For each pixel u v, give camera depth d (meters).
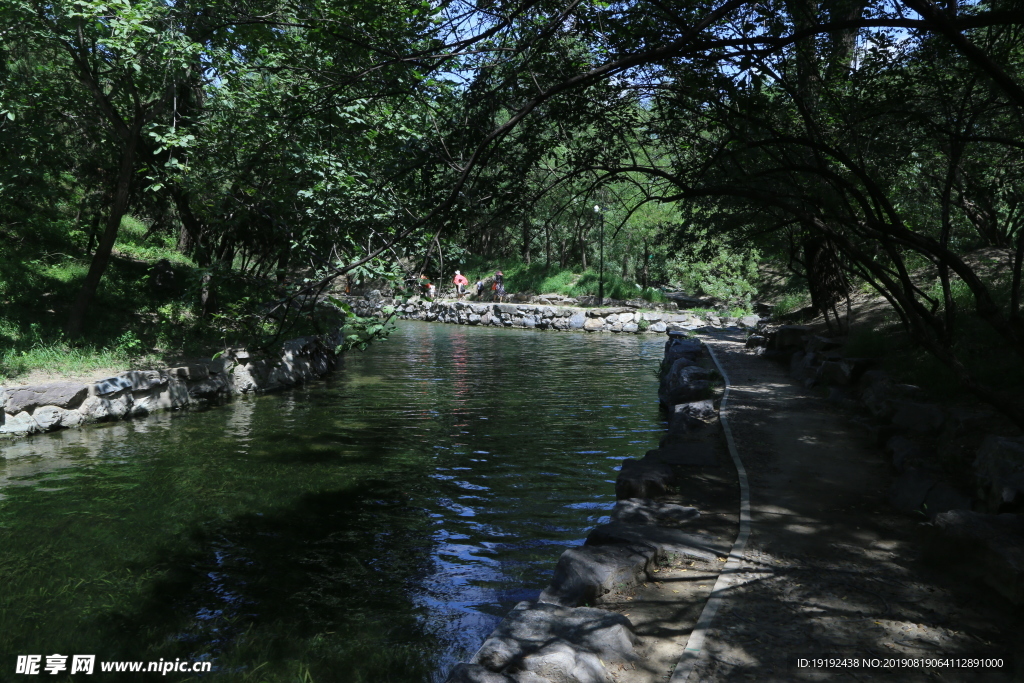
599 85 5.64
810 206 6.48
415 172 6.17
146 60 13.04
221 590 6.27
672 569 5.58
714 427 10.56
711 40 4.65
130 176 15.38
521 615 4.62
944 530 5.34
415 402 15.70
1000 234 13.30
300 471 9.99
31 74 15.57
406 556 7.08
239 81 12.33
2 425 11.41
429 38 5.75
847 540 5.96
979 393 6.11
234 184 12.43
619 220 21.78
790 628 4.48
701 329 26.84
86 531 7.58
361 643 5.39
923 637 4.36
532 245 45.41
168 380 14.27
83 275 18.27
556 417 14.12
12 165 15.14
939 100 6.79
